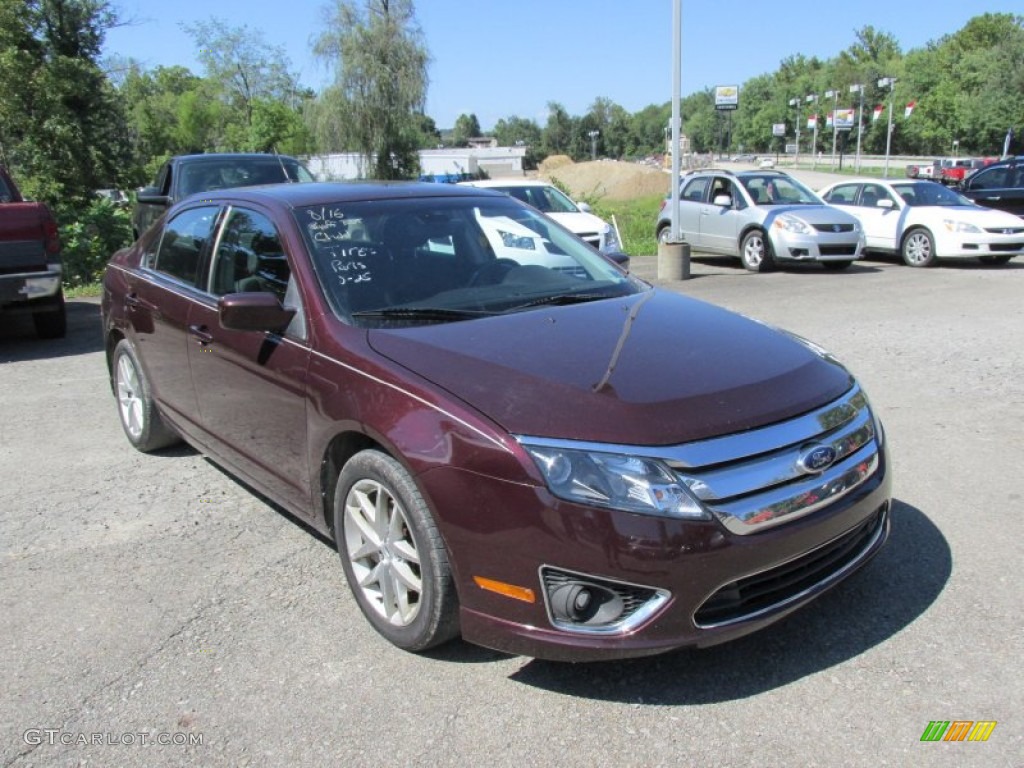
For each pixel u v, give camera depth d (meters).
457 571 2.87
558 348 3.21
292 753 2.68
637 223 23.45
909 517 4.24
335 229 3.98
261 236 4.11
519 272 4.16
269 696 2.97
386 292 3.73
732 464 2.74
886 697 2.86
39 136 24.20
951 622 3.28
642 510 2.62
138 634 3.38
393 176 38.38
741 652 3.14
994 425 5.66
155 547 4.15
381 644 3.26
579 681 3.00
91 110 25.06
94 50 25.05
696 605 2.67
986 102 68.00
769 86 136.00
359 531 3.29
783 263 14.48
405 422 2.96
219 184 12.06
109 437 5.88
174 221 5.09
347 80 37.16
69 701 2.97
